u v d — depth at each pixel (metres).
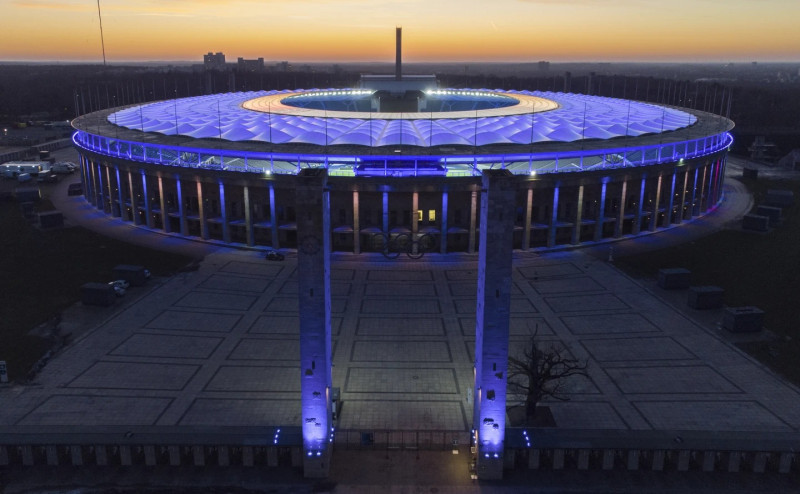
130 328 72.25
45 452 48.59
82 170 135.50
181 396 57.81
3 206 127.88
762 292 83.56
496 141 101.00
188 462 49.12
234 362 64.56
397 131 104.12
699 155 114.38
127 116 132.75
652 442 48.97
